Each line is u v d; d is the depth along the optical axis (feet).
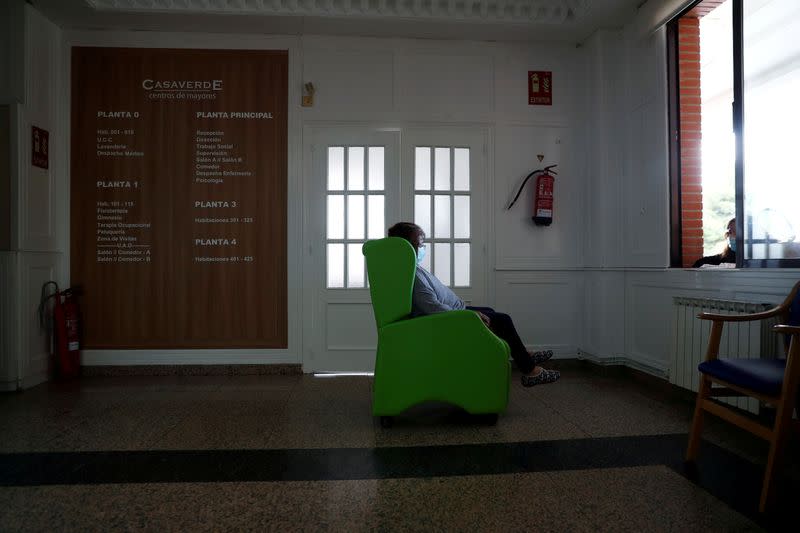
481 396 9.47
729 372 6.98
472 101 15.07
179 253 14.42
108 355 14.28
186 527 5.89
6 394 12.19
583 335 15.17
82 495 6.72
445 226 15.07
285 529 5.85
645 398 11.64
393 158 14.84
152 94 14.39
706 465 7.65
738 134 10.17
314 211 14.70
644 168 13.37
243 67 14.56
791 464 7.66
